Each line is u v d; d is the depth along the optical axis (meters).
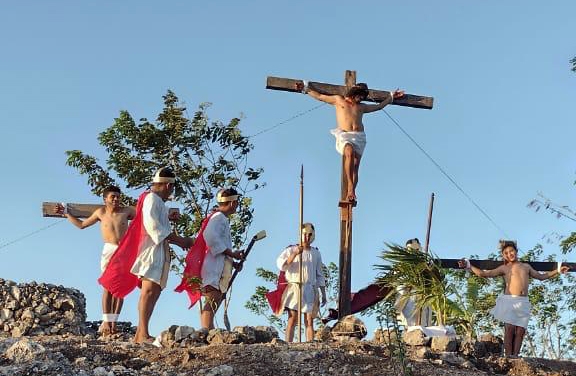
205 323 10.59
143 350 9.25
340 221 12.37
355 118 12.56
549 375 9.93
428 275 10.77
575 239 15.73
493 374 9.66
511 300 11.62
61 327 13.84
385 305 10.70
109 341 10.01
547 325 18.25
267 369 8.62
